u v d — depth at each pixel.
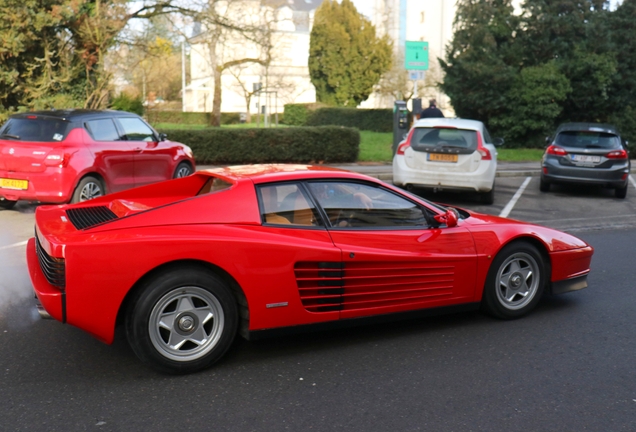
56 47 16.83
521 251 5.04
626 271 6.73
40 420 3.31
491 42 24.70
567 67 24.48
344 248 4.28
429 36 44.91
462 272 4.78
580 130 12.91
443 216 4.74
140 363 4.10
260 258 4.00
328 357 4.25
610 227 9.46
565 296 5.79
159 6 20.47
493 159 11.14
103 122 9.71
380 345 4.49
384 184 4.64
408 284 4.59
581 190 13.88
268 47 26.52
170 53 24.19
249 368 4.05
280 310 4.11
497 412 3.46
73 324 3.69
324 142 17.33
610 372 4.04
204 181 4.61
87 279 3.64
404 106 17.28
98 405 3.49
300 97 56.62
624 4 25.38
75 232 3.84
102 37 17.34
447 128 11.05
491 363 4.17
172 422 3.31
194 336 3.93
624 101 25.19
